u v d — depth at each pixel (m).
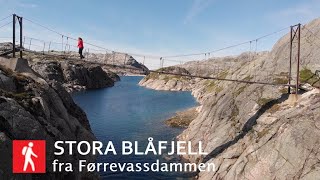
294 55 60.75
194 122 71.25
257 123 48.06
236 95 61.34
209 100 74.44
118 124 88.38
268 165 38.78
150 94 177.00
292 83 53.97
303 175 34.81
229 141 50.94
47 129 35.31
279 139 39.91
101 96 160.12
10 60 44.75
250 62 76.31
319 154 35.09
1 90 34.91
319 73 53.56
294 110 44.06
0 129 29.55
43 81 43.94
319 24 62.66
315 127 37.41
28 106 35.38
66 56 51.78
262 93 54.97
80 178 39.25
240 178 40.94
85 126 53.84
